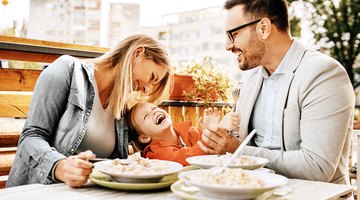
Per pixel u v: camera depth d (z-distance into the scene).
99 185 1.19
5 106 2.18
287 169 1.50
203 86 2.66
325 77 1.57
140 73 1.82
